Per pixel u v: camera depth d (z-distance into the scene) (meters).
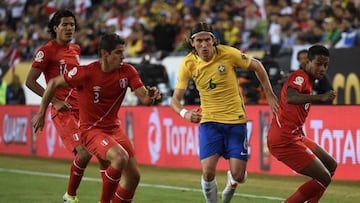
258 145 20.94
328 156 13.50
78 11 37.38
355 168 18.78
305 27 27.34
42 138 27.38
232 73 13.33
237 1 30.38
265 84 13.50
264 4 29.91
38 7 38.78
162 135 23.31
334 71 22.95
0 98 31.53
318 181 12.89
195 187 18.67
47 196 17.31
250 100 22.06
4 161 26.20
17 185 19.44
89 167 23.98
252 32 28.00
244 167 13.23
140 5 34.09
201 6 31.20
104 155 12.60
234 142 13.24
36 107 27.34
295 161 12.95
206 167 13.19
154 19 32.75
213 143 13.30
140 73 24.62
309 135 19.81
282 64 23.58
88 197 17.06
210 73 13.25
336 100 22.91
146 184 19.34
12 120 28.72
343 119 18.97
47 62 15.17
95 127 13.01
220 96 13.29
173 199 16.67
